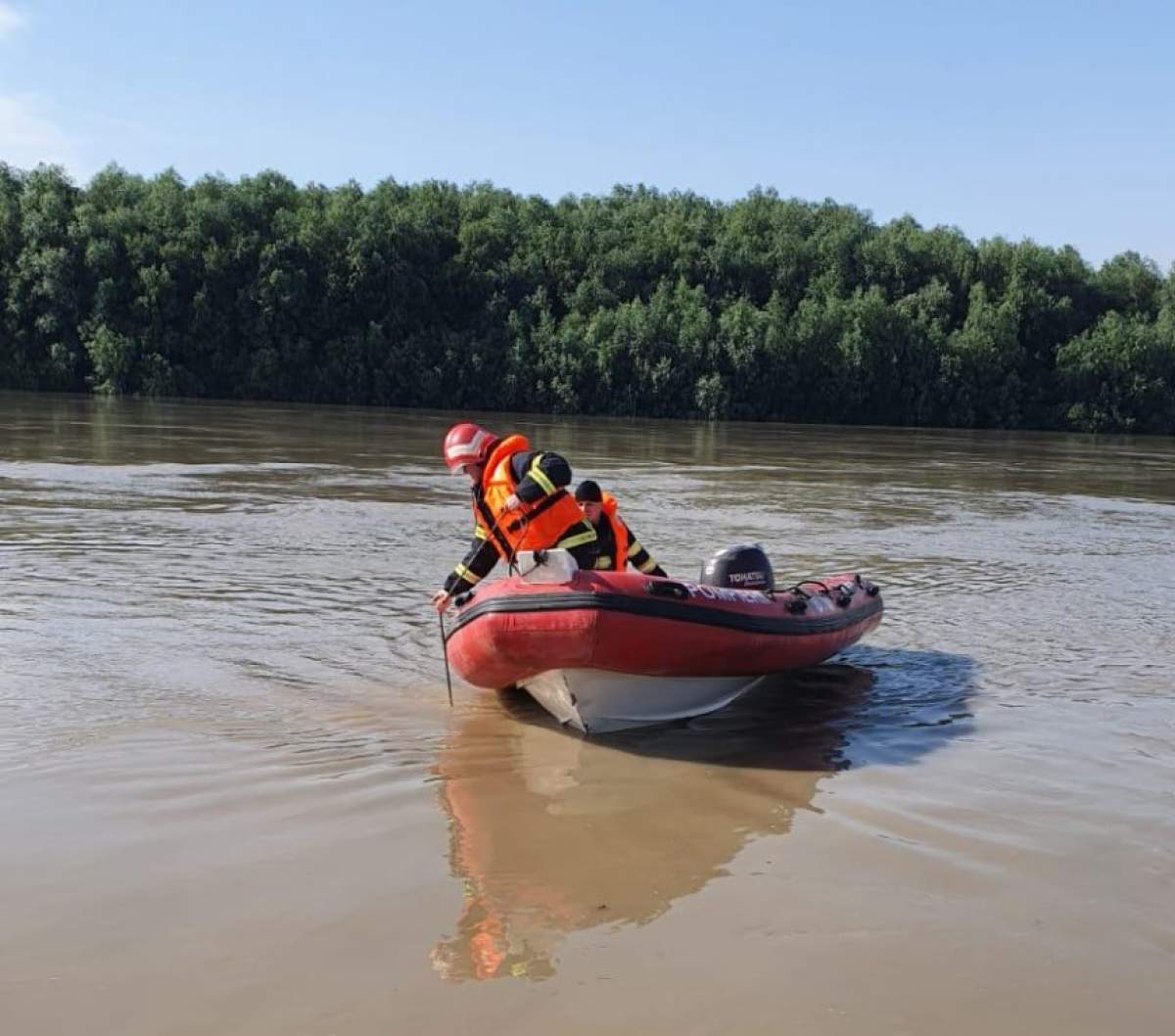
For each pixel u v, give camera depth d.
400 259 57.50
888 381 58.59
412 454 24.27
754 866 4.34
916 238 65.56
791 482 21.61
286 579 9.84
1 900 3.88
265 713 6.14
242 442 26.25
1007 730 6.18
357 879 4.14
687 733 6.15
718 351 56.09
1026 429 61.47
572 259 62.72
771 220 68.25
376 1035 3.14
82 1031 3.12
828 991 3.43
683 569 11.20
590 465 24.31
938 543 13.47
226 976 3.43
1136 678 7.36
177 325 55.56
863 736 6.09
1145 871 4.36
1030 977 3.54
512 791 5.12
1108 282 66.31
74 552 10.74
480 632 6.11
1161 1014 3.35
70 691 6.35
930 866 4.36
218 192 59.78
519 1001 3.33
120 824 4.57
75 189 59.62
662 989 3.42
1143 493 22.34
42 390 55.00
